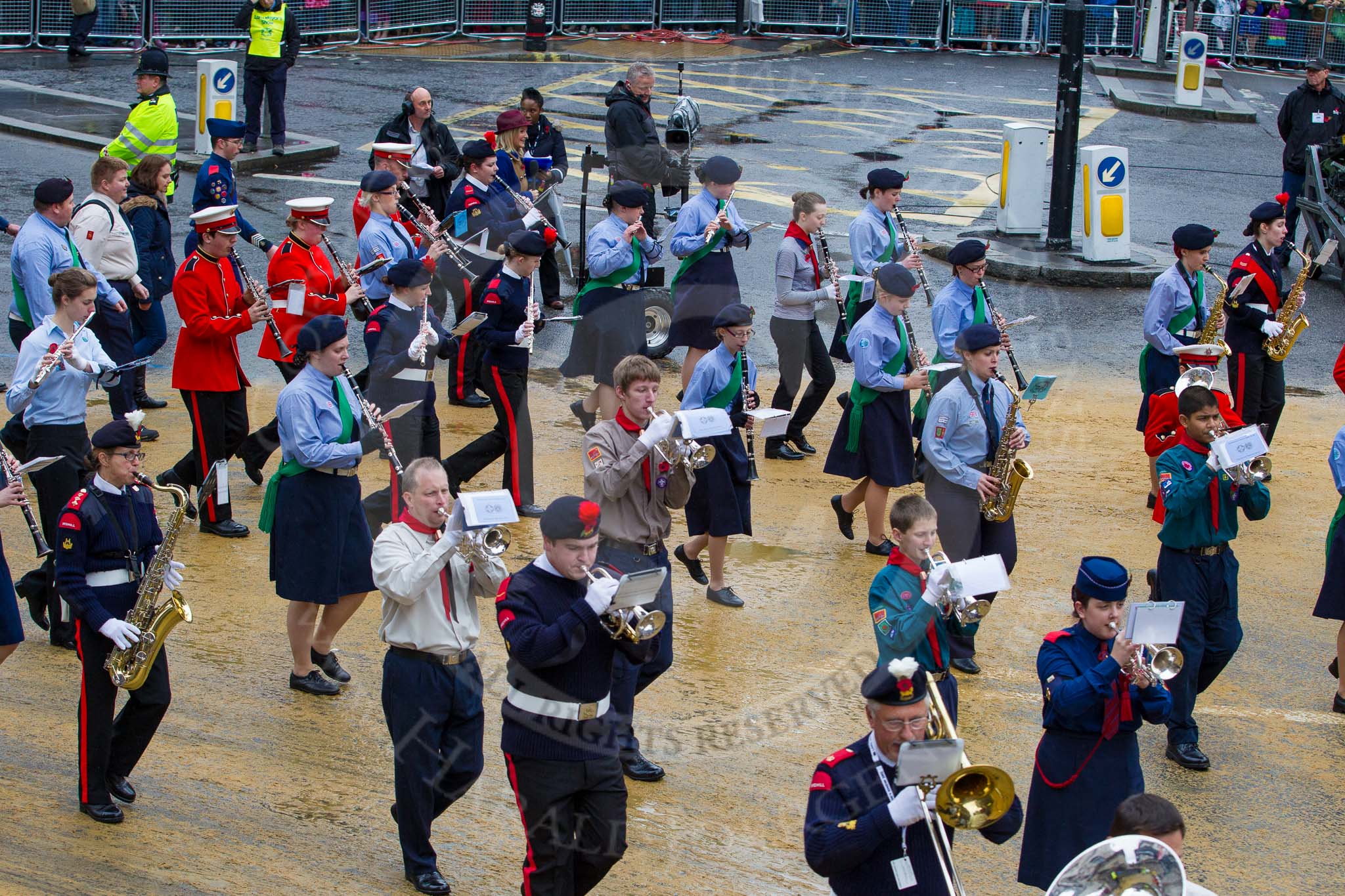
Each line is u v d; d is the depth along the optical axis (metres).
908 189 19.12
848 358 12.83
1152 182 35.19
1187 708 12.45
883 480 12.59
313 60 27.30
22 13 41.06
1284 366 24.64
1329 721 13.33
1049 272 19.47
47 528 14.20
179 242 26.75
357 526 12.13
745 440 11.30
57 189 16.41
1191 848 11.20
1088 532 16.41
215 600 14.29
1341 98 31.66
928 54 27.47
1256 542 17.27
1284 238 18.92
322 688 12.61
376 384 10.64
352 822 10.79
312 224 14.87
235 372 15.47
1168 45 48.94
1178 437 12.97
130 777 11.27
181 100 32.56
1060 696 9.92
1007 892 10.52
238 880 9.98
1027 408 17.84
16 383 13.91
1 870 9.93
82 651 10.64
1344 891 10.69
